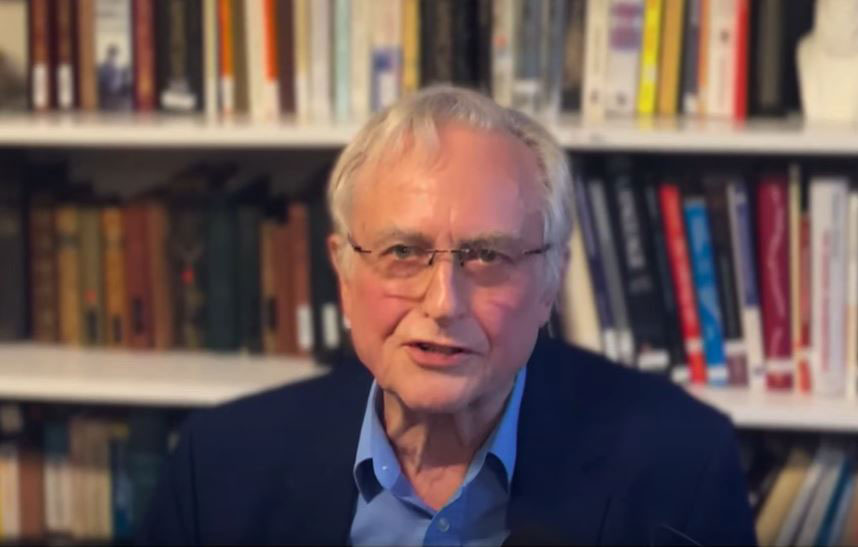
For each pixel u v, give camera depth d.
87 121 1.51
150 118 1.55
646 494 1.15
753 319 1.48
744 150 1.37
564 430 1.17
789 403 1.42
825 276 1.44
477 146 1.00
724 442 1.19
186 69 1.58
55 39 1.62
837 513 1.48
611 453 1.17
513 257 0.99
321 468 1.19
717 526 1.16
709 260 1.47
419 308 0.98
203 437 1.25
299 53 1.53
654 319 1.48
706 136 1.35
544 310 1.06
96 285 1.67
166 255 1.65
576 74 1.48
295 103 1.54
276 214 1.65
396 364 1.00
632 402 1.21
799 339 1.47
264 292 1.63
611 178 1.47
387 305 0.99
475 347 0.98
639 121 1.46
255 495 1.21
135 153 1.87
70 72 1.62
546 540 1.10
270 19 1.53
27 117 1.57
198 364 1.61
